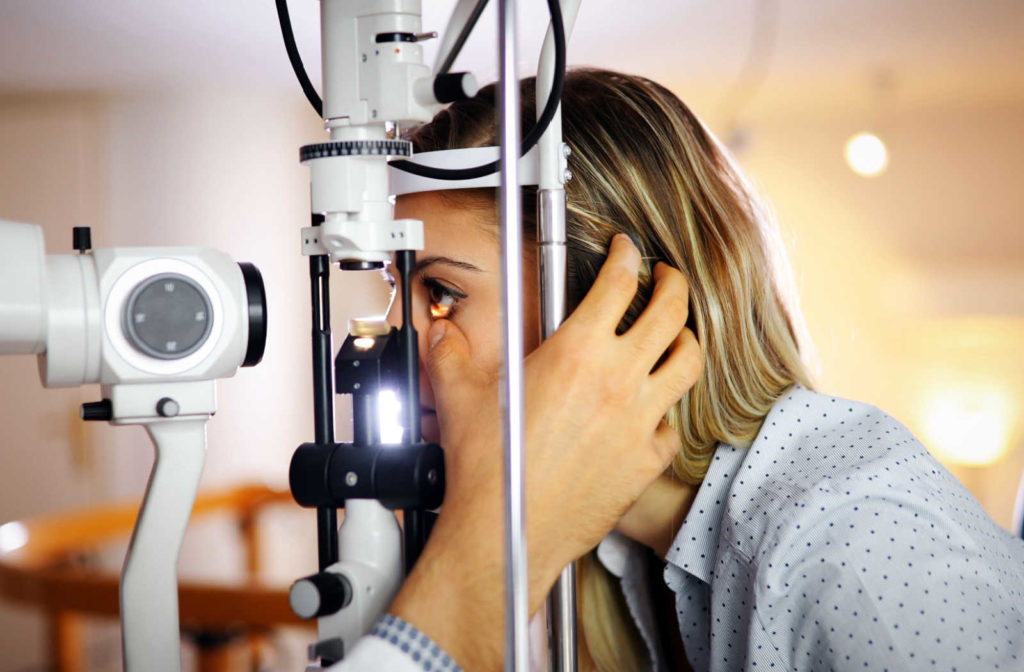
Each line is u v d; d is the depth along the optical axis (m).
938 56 3.83
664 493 0.89
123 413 0.69
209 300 0.69
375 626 0.64
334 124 0.65
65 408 4.16
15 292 0.64
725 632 0.79
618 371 0.69
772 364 0.92
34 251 0.65
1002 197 4.23
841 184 4.34
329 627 0.67
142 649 0.71
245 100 4.46
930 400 4.23
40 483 4.14
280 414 4.47
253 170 4.50
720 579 0.80
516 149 0.52
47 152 4.38
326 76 0.65
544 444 0.67
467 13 0.70
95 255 0.68
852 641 0.69
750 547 0.77
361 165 0.65
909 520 0.72
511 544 0.52
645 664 0.98
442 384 0.72
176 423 0.71
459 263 0.83
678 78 4.15
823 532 0.73
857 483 0.75
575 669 0.72
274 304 4.49
